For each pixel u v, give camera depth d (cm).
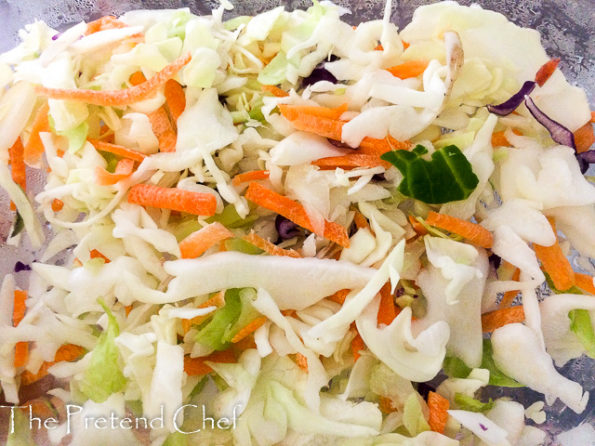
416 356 12
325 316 12
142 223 12
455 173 12
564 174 13
